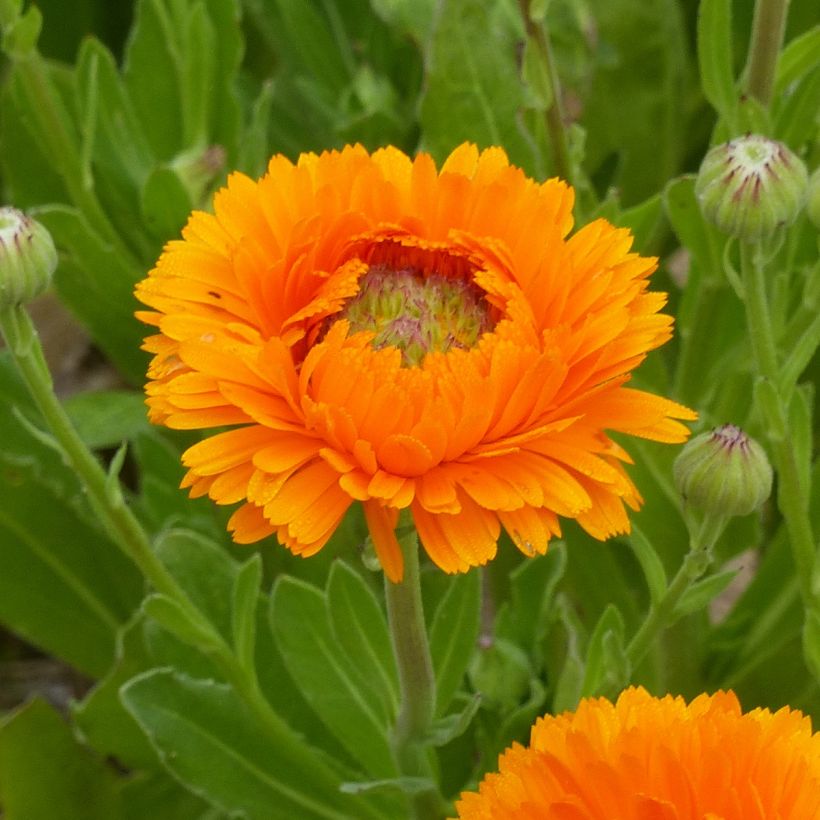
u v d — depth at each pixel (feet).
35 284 0.83
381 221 0.84
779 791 0.74
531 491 0.75
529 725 1.05
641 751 0.75
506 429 0.77
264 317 0.80
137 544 0.91
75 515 1.22
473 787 1.06
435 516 0.77
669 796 0.74
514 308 0.78
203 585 1.09
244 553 1.15
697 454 0.84
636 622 1.15
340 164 0.83
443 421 0.76
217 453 0.76
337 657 1.05
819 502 1.09
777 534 1.16
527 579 1.07
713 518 0.85
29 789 1.11
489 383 0.75
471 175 0.86
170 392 0.77
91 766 1.14
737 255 1.11
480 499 0.75
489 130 1.15
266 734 1.02
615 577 1.16
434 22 1.13
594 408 0.78
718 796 0.74
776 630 1.14
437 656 1.00
